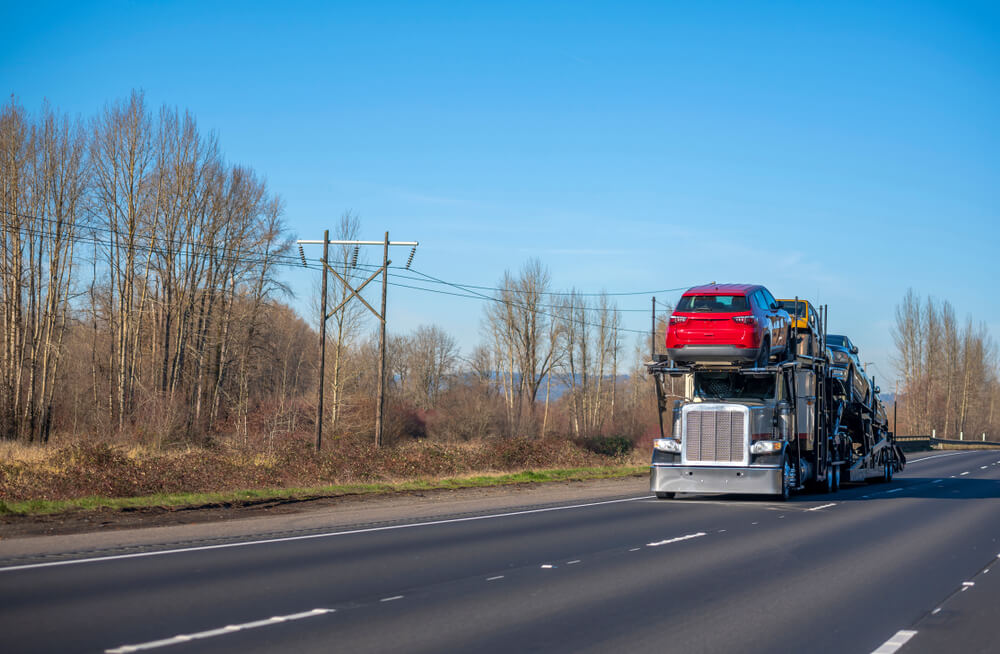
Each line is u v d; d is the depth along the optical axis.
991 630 7.96
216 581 9.56
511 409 72.50
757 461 21.27
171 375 49.03
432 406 86.44
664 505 20.28
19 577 9.67
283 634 7.22
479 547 12.66
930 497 24.53
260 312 53.69
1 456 27.61
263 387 64.81
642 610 8.52
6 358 43.84
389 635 7.28
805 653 7.05
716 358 21.03
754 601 9.10
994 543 14.21
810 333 24.50
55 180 45.22
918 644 7.43
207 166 50.16
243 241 52.19
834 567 11.48
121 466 22.42
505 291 74.50
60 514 15.89
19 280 44.28
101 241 46.28
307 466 26.83
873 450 30.78
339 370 50.75
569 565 11.14
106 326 50.38
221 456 27.94
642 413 72.12
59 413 47.50
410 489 23.56
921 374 96.44
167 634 7.12
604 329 81.19
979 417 100.69
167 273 48.38
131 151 46.66
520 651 6.86
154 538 13.13
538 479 28.84
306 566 10.70
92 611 7.93
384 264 33.84
